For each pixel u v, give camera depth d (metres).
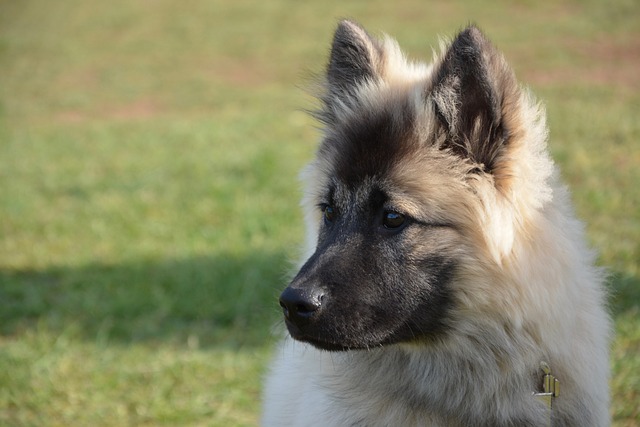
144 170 16.42
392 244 5.41
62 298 10.76
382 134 5.52
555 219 5.49
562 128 17.12
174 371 8.72
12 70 28.17
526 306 5.30
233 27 33.88
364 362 5.72
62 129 20.84
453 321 5.47
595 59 24.56
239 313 10.06
